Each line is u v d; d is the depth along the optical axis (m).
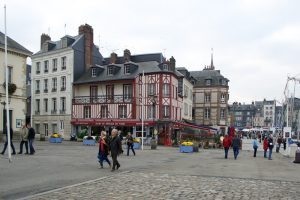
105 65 49.75
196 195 8.85
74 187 9.66
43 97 50.12
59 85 48.34
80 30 49.44
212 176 12.54
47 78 49.81
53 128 48.81
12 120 31.00
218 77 67.81
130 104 43.09
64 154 20.94
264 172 14.55
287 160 23.14
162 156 22.42
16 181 10.54
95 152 23.25
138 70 44.34
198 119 68.19
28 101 53.38
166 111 42.56
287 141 27.78
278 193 9.41
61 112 47.81
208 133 43.47
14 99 31.27
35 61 51.22
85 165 15.37
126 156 21.70
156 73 42.81
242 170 15.05
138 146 31.20
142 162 17.75
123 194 8.80
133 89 43.22
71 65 47.12
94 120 44.62
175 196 8.66
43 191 9.08
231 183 10.97
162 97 42.41
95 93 46.06
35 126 50.69
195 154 25.84
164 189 9.59
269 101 147.12
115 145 13.73
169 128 41.19
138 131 42.91
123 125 42.75
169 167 15.46
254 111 147.38
